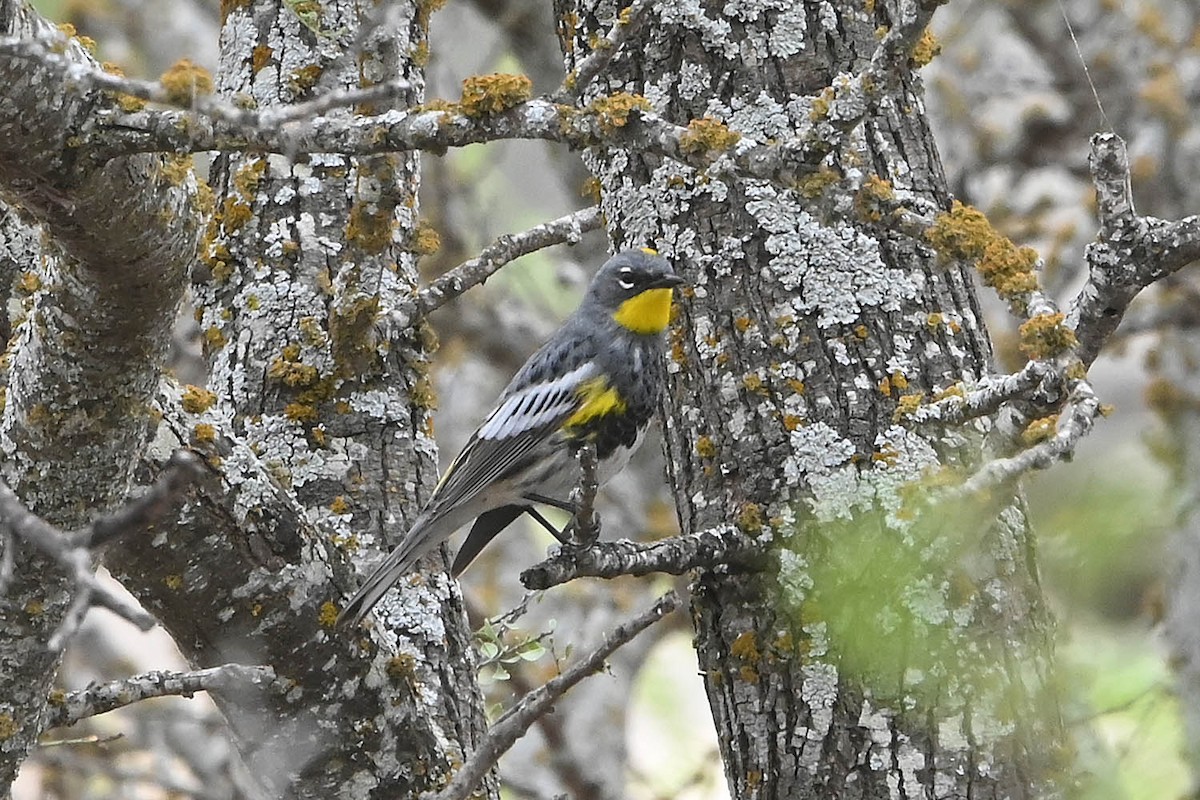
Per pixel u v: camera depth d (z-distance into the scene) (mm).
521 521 22906
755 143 8680
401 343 12586
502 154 23203
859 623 9812
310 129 8672
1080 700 11539
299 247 12445
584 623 20734
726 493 10414
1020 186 22500
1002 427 9203
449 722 11781
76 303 8820
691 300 10750
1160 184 19328
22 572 9008
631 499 22562
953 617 9773
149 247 8727
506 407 12953
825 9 10883
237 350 12367
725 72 10836
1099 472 9062
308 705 10367
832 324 10383
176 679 9953
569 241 12750
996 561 9945
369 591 10461
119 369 9055
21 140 8195
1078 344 8648
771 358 10422
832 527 9992
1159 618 13469
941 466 10023
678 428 10812
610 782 19750
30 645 9219
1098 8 20781
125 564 9773
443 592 12391
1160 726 12836
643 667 23766
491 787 11562
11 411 9258
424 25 12898
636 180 11141
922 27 8266
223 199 12773
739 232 10641
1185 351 17688
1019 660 9859
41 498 9320
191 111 7570
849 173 8766
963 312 10656
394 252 12695
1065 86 20688
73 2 22781
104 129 8336
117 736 10648
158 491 5762
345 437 12211
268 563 10023
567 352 13008
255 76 12672
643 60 11039
